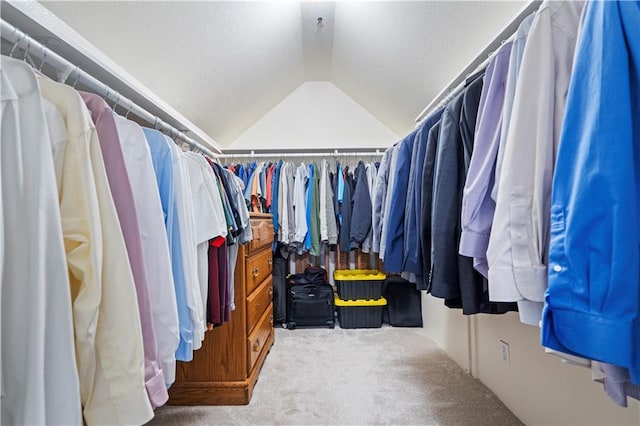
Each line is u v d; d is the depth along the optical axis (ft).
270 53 6.54
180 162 2.79
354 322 7.95
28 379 1.35
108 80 3.29
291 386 4.77
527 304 1.92
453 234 2.89
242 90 7.00
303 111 9.30
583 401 2.91
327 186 8.22
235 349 4.36
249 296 4.74
